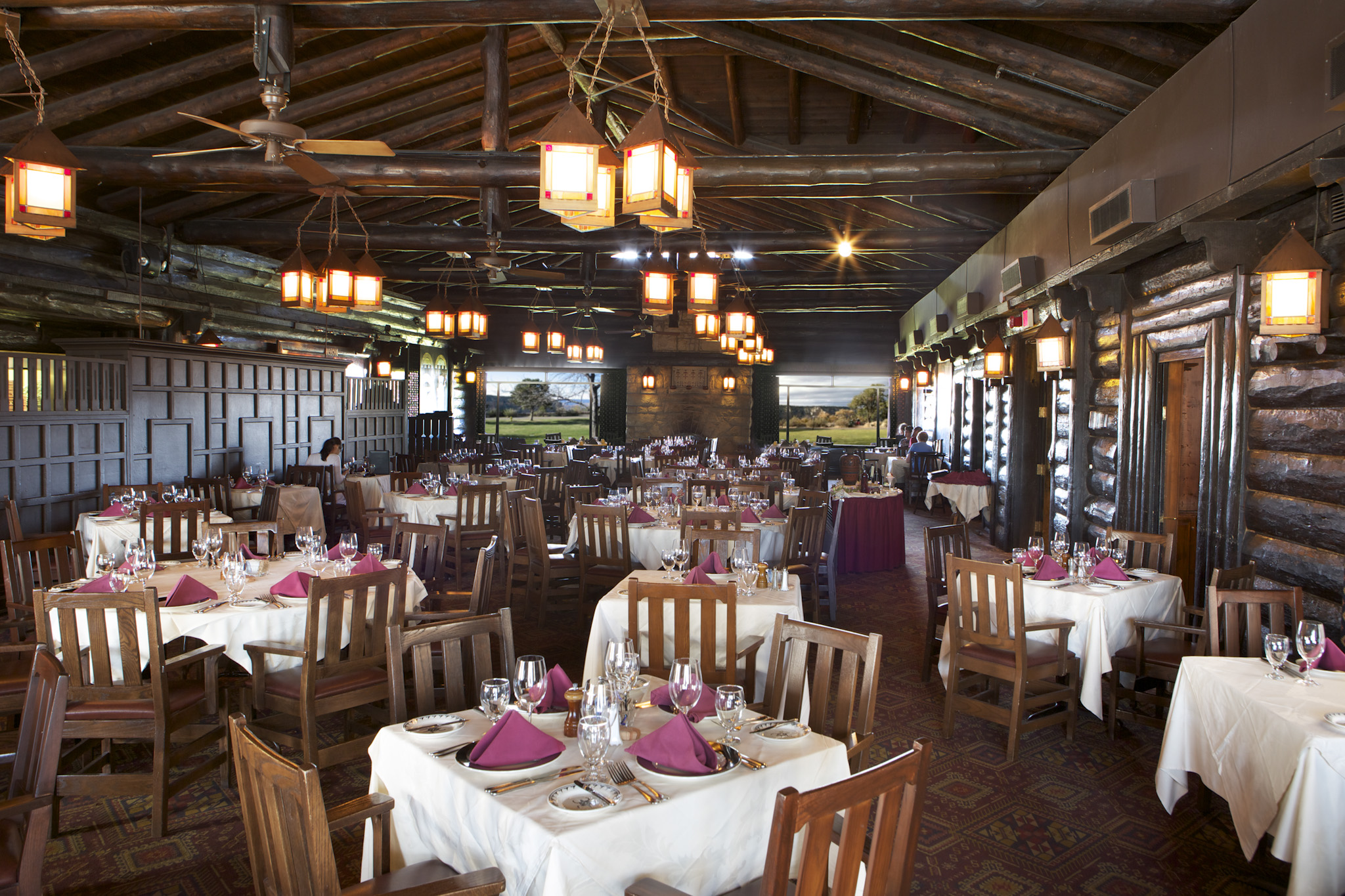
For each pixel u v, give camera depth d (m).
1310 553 4.19
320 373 12.65
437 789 2.31
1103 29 5.27
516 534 7.54
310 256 11.89
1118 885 3.06
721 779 2.23
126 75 6.70
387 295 15.13
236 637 3.86
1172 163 4.94
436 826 2.33
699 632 4.17
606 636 4.29
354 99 7.40
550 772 2.27
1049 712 4.82
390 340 16.09
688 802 2.13
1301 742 2.64
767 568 4.84
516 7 4.59
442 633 2.96
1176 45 5.19
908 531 12.12
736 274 14.02
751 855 2.29
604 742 2.15
